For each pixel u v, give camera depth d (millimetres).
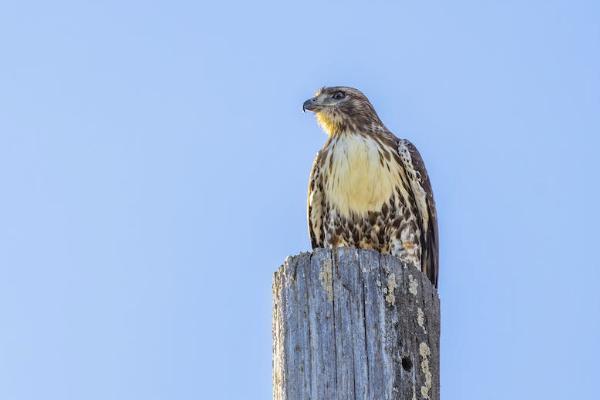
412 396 10711
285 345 11016
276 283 11445
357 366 10758
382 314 11039
